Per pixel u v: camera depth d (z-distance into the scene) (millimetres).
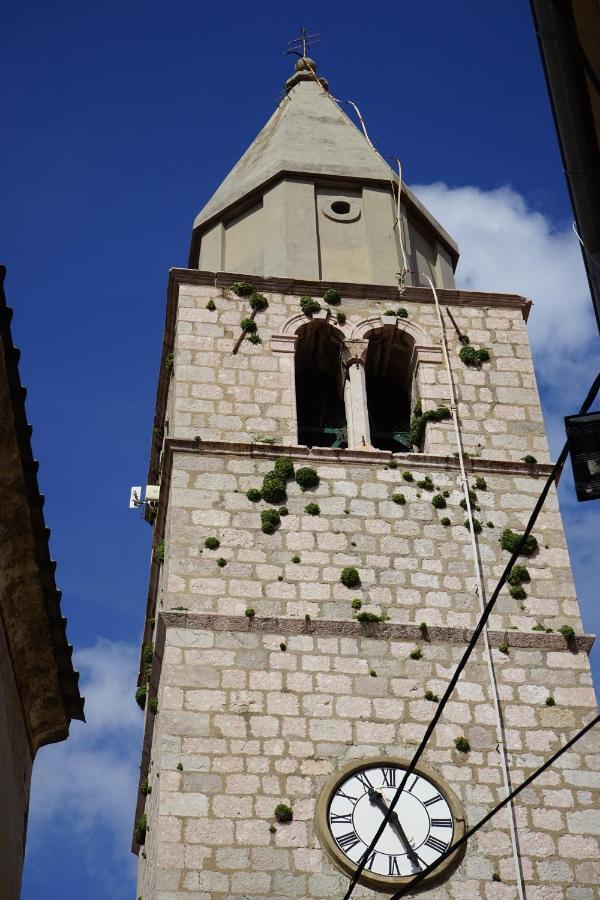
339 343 41219
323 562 35938
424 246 45875
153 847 32188
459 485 37844
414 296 42125
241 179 46750
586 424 21078
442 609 35406
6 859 26844
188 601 35000
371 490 37438
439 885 30938
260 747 32656
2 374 25250
